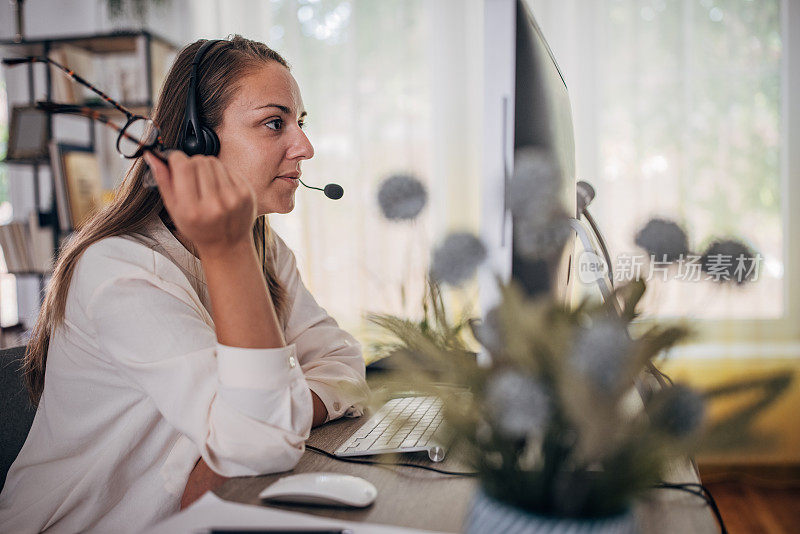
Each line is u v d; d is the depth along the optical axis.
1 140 3.16
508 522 0.46
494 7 0.68
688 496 0.66
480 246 0.52
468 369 0.50
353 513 0.64
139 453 0.89
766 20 2.82
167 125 1.02
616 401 0.42
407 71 2.92
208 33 3.01
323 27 2.94
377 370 1.20
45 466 0.90
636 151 2.87
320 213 2.96
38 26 3.15
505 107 0.68
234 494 0.70
